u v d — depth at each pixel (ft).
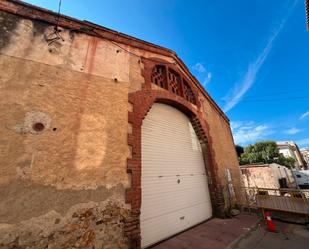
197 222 18.15
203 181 21.90
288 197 19.34
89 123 11.62
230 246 12.64
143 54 19.04
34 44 11.37
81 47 13.57
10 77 9.77
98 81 13.35
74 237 8.84
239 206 24.59
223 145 29.91
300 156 145.07
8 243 7.27
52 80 11.18
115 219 10.48
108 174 11.17
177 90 22.98
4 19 10.82
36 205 8.35
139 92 16.07
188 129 23.15
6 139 8.59
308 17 26.99
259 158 88.38
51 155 9.55
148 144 16.43
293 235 14.82
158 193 15.42
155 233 13.73
